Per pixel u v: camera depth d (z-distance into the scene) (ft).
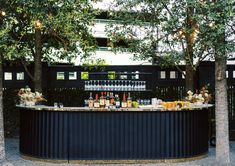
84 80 41.86
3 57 30.25
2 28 28.37
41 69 40.16
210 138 38.34
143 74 40.98
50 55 43.09
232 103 40.83
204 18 27.40
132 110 29.73
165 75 41.68
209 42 26.96
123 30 39.50
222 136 28.45
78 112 29.91
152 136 30.09
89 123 29.94
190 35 32.50
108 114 29.94
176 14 32.45
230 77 40.88
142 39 39.32
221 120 28.40
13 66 42.01
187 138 30.78
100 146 29.91
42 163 30.07
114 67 41.39
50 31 35.06
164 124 30.25
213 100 40.65
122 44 44.21
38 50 39.50
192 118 31.17
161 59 39.65
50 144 30.17
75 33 33.19
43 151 30.35
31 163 30.01
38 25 30.27
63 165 29.40
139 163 29.99
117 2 37.04
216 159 28.68
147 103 33.73
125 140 29.96
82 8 33.53
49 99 42.19
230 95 40.88
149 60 40.50
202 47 30.68
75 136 29.99
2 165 28.17
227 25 28.22
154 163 30.07
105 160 29.91
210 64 41.01
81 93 41.86
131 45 39.52
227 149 28.45
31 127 30.99
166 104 30.19
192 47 35.17
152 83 41.47
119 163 29.94
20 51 31.22
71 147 29.96
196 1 27.68
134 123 30.01
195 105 32.48
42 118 30.48
